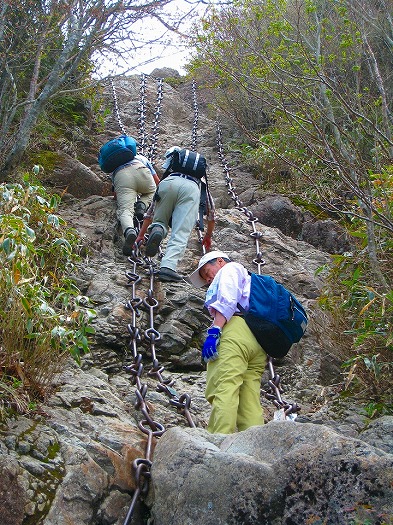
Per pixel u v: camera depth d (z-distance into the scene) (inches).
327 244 310.0
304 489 113.7
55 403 157.8
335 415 187.5
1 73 274.4
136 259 255.4
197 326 225.9
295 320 169.2
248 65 280.1
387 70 288.7
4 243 155.1
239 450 128.4
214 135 451.8
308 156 335.6
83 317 167.8
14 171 265.1
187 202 248.2
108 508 131.3
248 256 277.9
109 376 194.2
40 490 126.7
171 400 172.2
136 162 284.2
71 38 246.4
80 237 263.0
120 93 518.9
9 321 153.0
